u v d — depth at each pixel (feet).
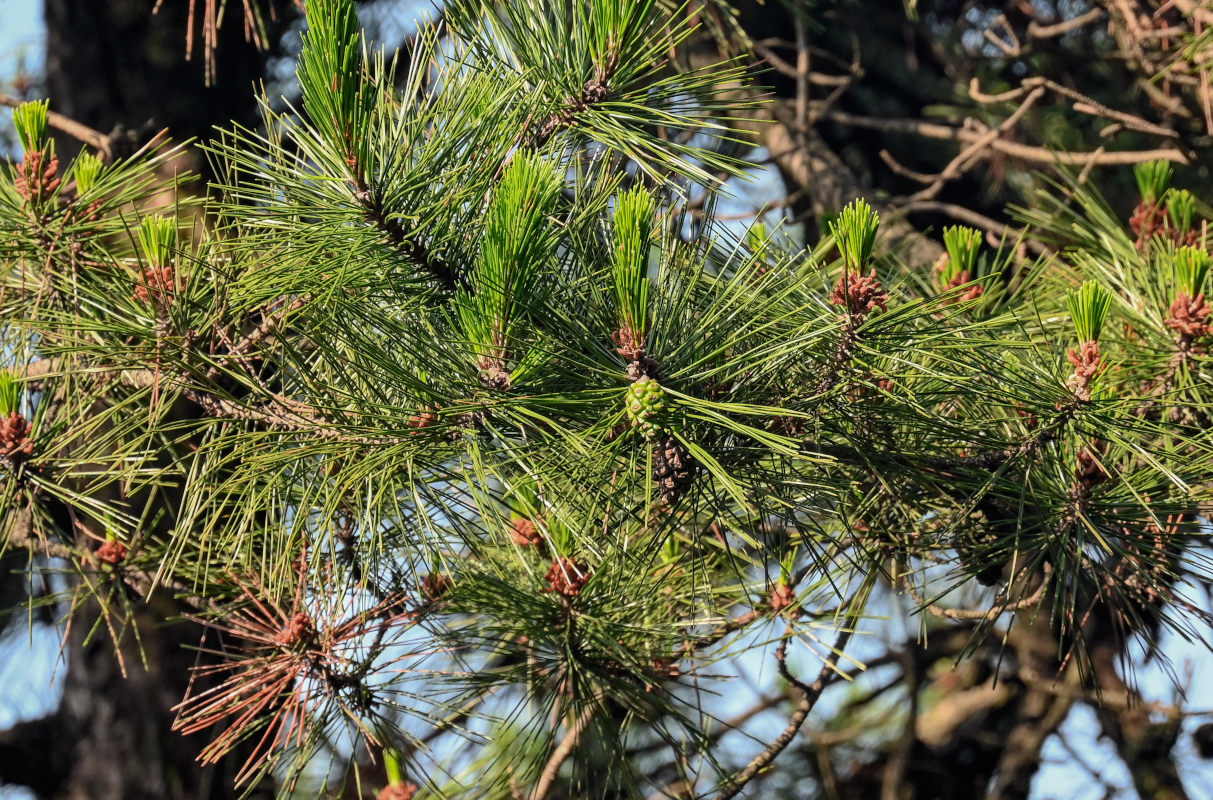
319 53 3.27
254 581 4.01
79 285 3.91
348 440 3.48
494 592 3.98
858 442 3.73
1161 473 3.82
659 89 3.84
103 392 4.01
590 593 4.01
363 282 3.50
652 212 3.32
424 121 3.52
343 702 3.94
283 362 3.68
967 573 3.90
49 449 3.92
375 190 3.40
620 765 4.33
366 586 3.95
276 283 3.59
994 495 3.87
